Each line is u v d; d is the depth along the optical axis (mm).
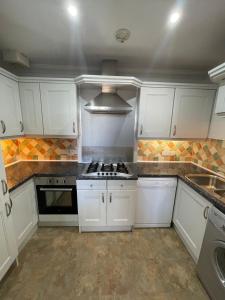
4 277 1615
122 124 2551
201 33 1514
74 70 2416
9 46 1803
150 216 2318
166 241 2137
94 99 2219
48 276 1646
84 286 1558
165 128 2312
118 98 2254
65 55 2029
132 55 1999
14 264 1730
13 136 2006
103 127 2555
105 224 2215
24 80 2102
